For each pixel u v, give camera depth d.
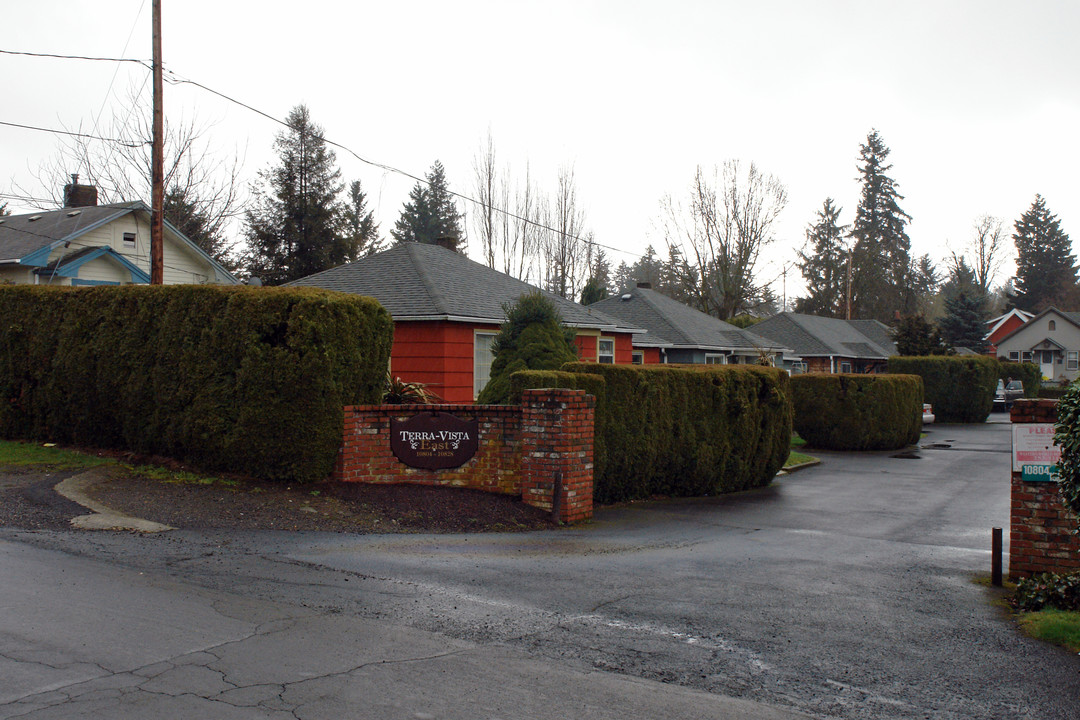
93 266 23.33
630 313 38.06
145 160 33.50
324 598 6.66
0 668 4.85
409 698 4.73
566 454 11.20
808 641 6.12
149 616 5.93
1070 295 90.94
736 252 51.84
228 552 8.00
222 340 11.09
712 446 15.17
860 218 83.44
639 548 9.59
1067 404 6.59
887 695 5.11
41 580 6.61
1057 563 7.84
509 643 5.82
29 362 12.99
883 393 25.83
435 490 11.36
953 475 19.31
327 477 11.14
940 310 89.62
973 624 6.68
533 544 9.50
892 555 9.71
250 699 4.58
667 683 5.18
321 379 10.81
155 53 16.72
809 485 17.39
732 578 8.10
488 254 46.19
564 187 48.16
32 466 11.17
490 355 20.75
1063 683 5.35
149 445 11.94
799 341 50.91
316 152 45.50
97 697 4.50
